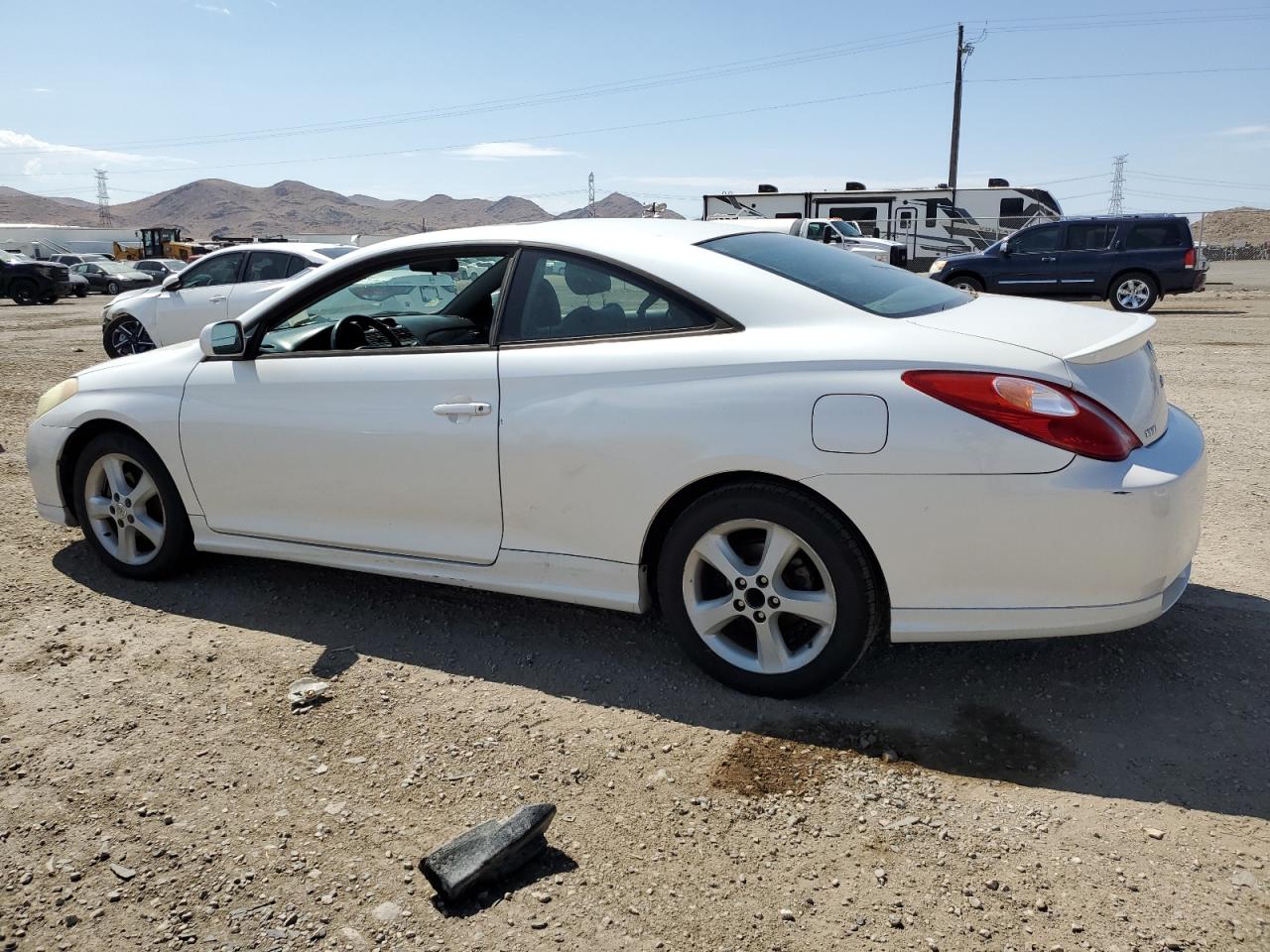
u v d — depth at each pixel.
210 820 2.44
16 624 3.65
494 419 3.14
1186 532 2.66
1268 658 3.16
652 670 3.22
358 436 3.39
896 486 2.63
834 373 2.71
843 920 2.06
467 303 3.68
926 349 2.67
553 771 2.65
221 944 2.02
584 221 3.43
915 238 28.28
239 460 3.66
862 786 2.53
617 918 2.08
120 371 4.05
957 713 2.89
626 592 3.08
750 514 2.83
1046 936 1.99
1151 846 2.27
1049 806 2.43
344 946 2.01
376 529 3.47
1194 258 16.44
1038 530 2.56
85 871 2.26
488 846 2.20
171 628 3.61
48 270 25.66
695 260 3.04
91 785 2.59
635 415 2.92
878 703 2.96
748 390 2.78
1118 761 2.62
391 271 3.55
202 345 3.73
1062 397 2.55
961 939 1.99
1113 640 3.32
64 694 3.10
